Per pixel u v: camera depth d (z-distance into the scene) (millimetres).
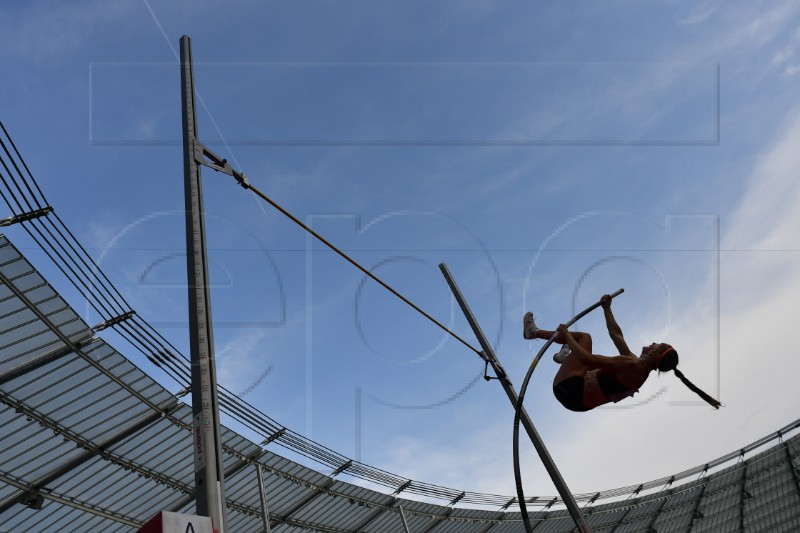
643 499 57188
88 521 26969
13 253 17547
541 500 46062
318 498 34781
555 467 9367
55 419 22391
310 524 36375
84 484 25188
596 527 58531
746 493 61094
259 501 32125
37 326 19594
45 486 24000
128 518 28297
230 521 32125
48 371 20750
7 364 19828
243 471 29562
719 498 61938
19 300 18703
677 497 60688
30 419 21578
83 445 23750
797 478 58500
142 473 26469
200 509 4574
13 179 14883
